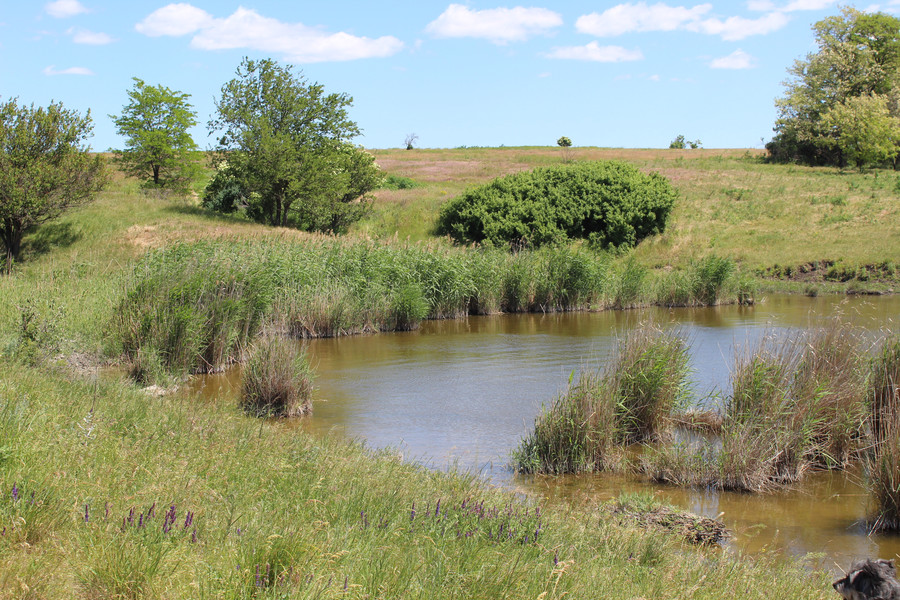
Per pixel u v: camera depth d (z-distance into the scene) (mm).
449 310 24531
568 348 17750
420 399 12516
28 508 4492
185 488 5496
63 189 26938
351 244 24078
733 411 9531
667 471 8797
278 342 12070
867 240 34375
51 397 8094
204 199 38344
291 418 11211
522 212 37562
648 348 10359
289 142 35688
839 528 7344
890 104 61250
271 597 3646
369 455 8555
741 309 26016
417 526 5422
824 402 9352
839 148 58750
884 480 7387
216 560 4148
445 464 8914
